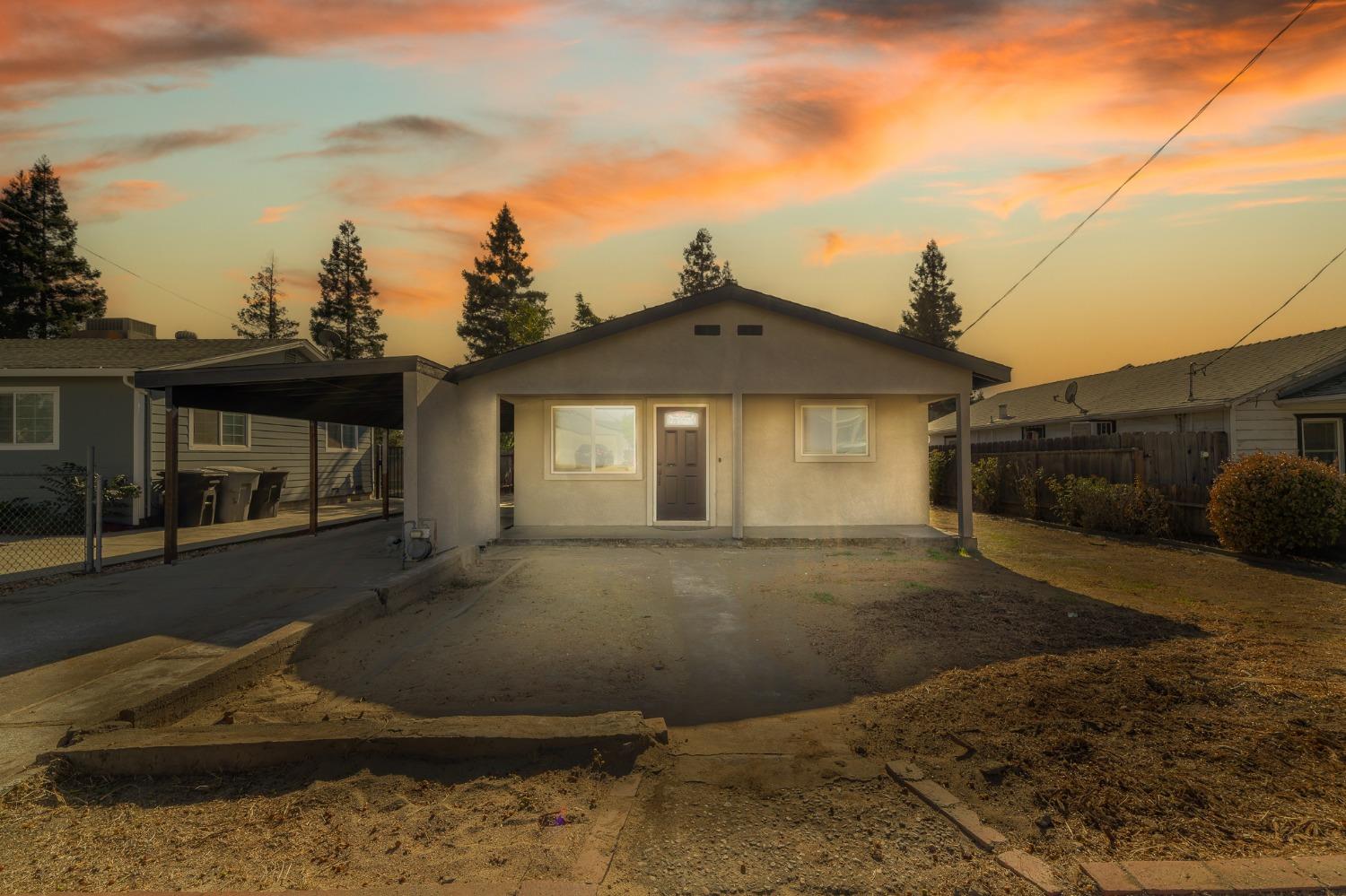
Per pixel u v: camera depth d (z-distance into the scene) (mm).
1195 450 12523
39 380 15367
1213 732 4000
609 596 7895
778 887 2598
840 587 8336
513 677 5223
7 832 3010
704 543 11492
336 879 2645
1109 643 5887
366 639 6285
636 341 11570
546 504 12875
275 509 18375
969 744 3842
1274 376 15578
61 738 3797
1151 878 2582
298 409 13461
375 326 50156
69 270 41438
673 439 13039
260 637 5527
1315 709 4340
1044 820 3037
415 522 9117
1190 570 9422
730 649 5875
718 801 3270
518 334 36906
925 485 13023
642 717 4172
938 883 2617
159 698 4223
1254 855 2783
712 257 59938
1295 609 7133
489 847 2877
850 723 4250
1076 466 15258
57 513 14781
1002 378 11539
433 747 3654
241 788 3434
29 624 6555
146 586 8414
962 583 8539
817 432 12961
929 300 57219
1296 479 10062
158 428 15945
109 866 2746
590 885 2576
